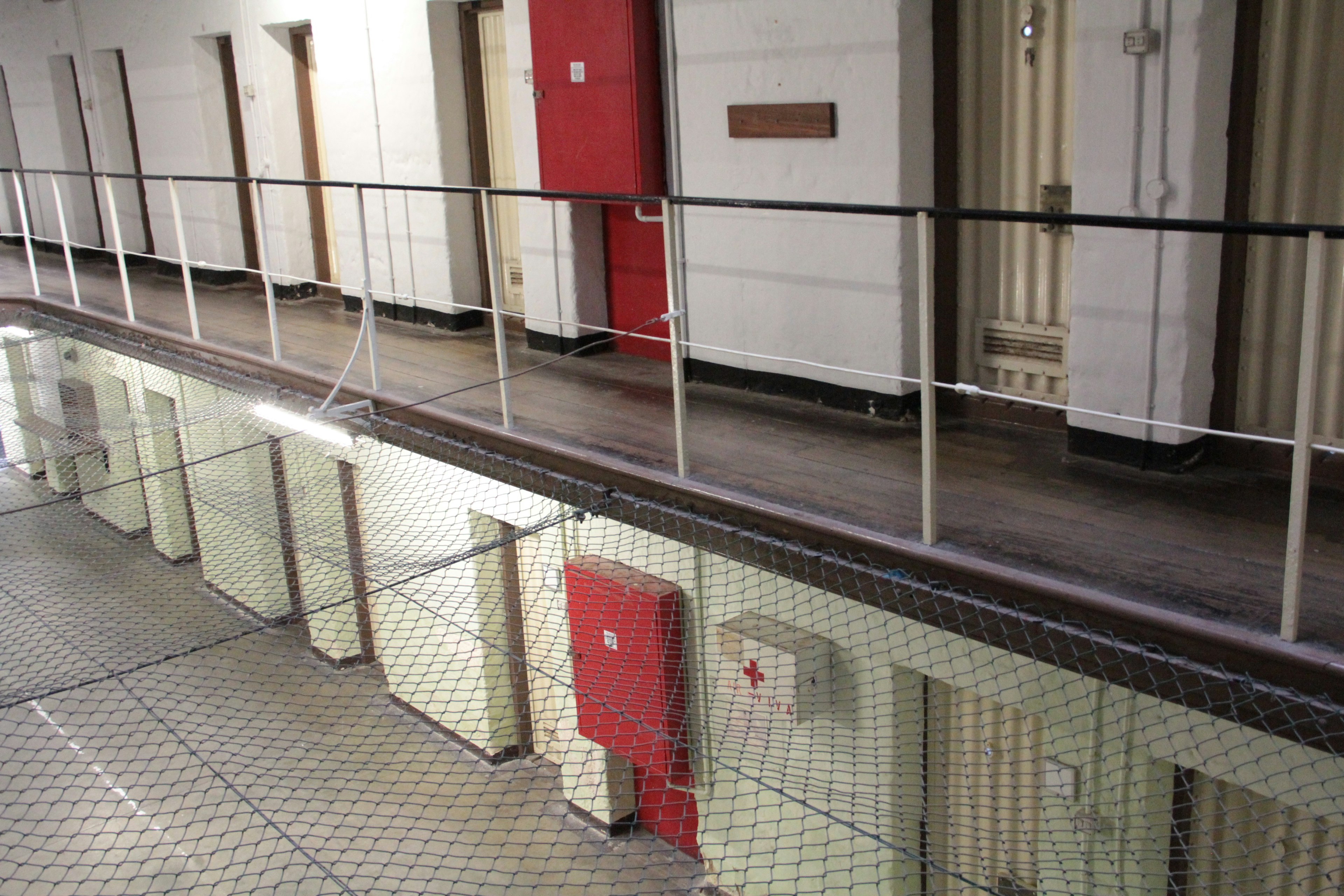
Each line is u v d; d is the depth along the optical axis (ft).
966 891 11.73
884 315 12.59
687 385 14.90
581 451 12.07
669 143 15.02
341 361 16.99
